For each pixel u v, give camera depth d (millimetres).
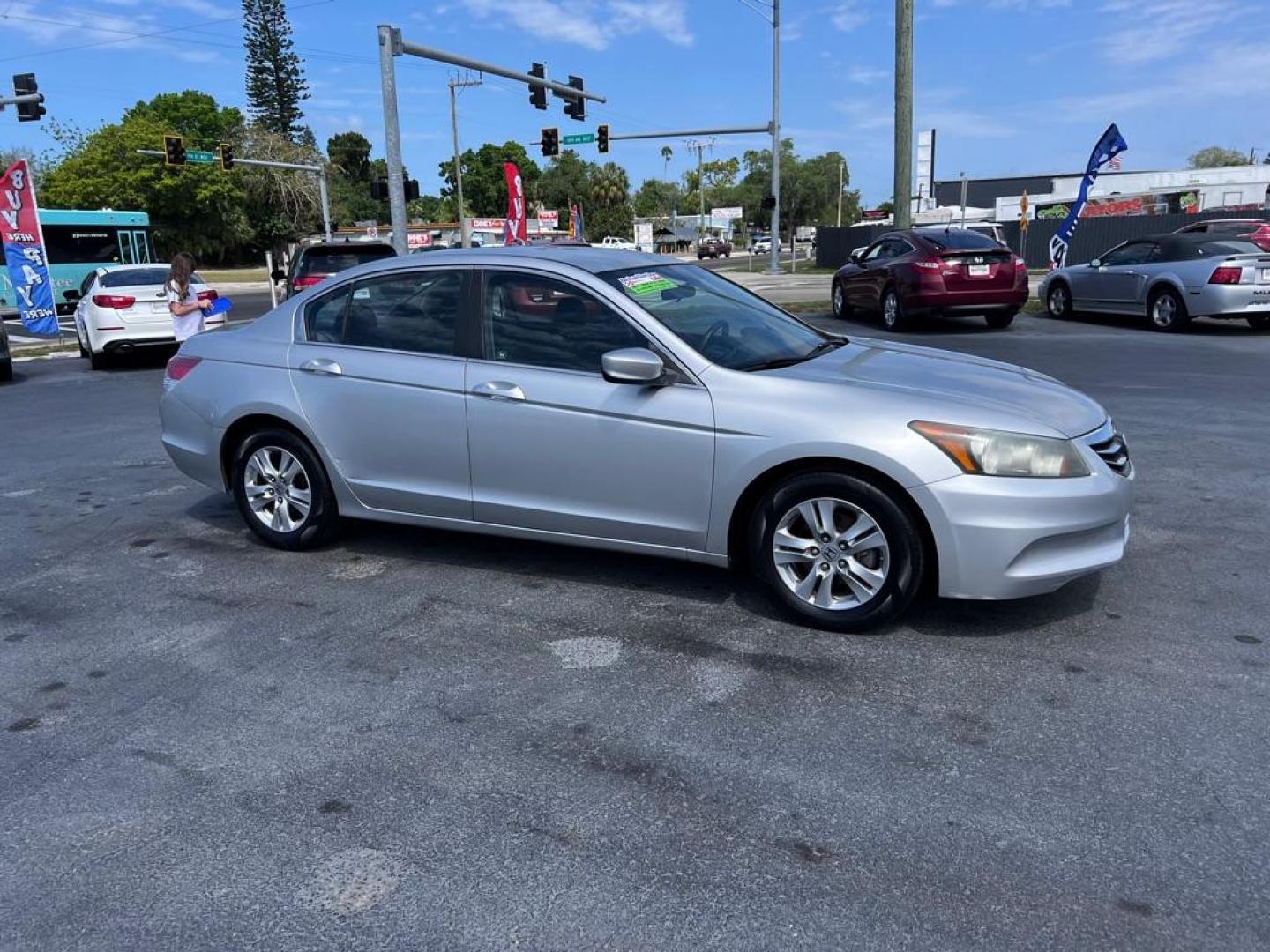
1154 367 11148
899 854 2814
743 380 4250
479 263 4832
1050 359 11906
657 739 3457
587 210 99875
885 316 15945
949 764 3254
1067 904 2602
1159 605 4480
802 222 96625
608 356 4215
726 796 3111
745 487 4215
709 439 4234
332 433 5133
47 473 7523
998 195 75000
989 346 13195
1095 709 3584
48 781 3277
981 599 3963
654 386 4348
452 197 116688
